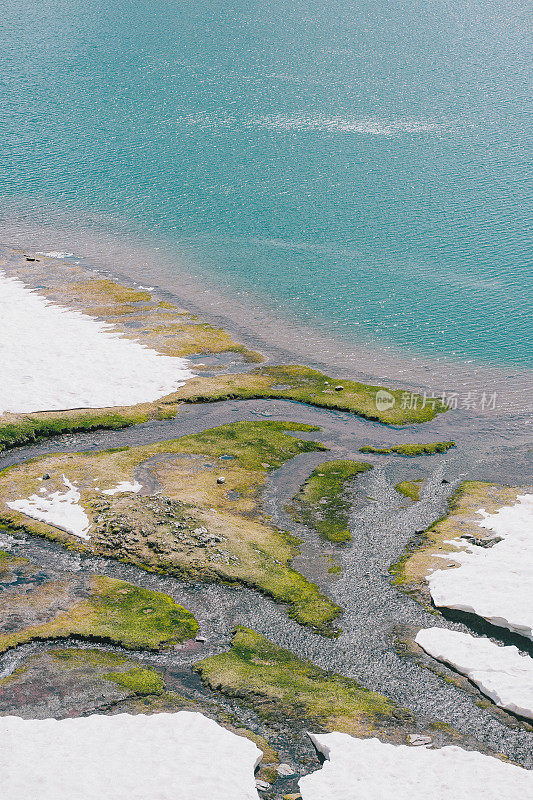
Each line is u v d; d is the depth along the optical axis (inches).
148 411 3088.1
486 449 2925.7
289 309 4234.7
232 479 2620.6
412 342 3890.3
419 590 2062.0
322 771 1412.4
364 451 2874.0
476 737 1560.0
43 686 1658.5
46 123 7411.4
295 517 2431.1
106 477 2583.7
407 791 1355.8
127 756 1408.7
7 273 4483.3
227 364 3572.8
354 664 1791.3
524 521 2389.3
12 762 1384.1
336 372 3555.6
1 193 5767.7
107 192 5856.3
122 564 2144.4
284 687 1689.2
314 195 5787.4
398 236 5108.3
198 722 1523.1
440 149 6727.4
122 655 1782.7
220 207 5600.4
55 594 2000.5
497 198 5649.6
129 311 4099.4
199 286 4478.3
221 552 2185.0
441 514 2471.7
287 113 7829.7
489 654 1796.3
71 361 3474.4
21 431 2854.3
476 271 4633.4
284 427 3024.1
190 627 1897.1
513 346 3848.4
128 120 7573.8
